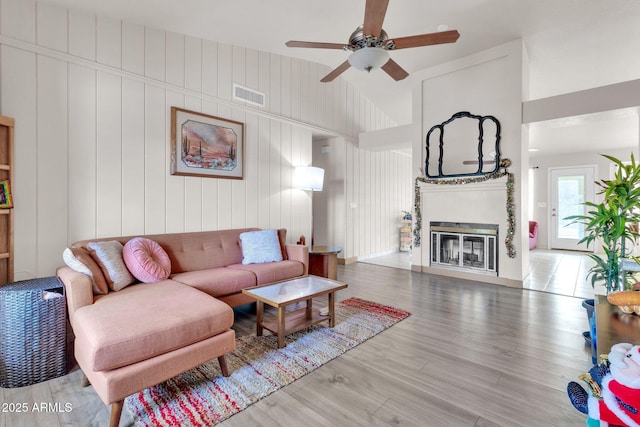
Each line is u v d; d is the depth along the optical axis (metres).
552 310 3.14
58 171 2.55
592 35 3.55
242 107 3.92
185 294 2.12
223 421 1.54
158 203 3.16
